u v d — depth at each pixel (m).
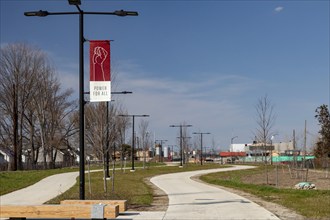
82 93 12.95
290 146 85.94
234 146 132.38
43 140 67.44
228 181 29.84
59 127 70.56
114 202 12.35
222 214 13.13
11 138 65.12
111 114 26.14
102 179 34.06
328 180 32.50
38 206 10.60
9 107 64.31
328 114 58.00
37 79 67.00
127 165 71.69
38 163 68.69
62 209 10.52
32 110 67.62
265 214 13.02
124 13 13.16
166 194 20.67
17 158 58.56
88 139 24.02
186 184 28.70
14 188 27.08
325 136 57.50
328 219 11.92
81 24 13.09
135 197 18.39
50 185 29.03
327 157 54.44
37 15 12.99
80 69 13.05
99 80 12.78
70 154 99.25
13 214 10.59
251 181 31.97
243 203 16.16
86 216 10.48
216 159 117.56
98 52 12.81
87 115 21.70
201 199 17.94
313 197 17.34
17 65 64.50
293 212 13.41
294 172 44.03
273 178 35.44
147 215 13.00
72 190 23.55
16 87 63.22
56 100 69.81
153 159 107.06
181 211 13.92
